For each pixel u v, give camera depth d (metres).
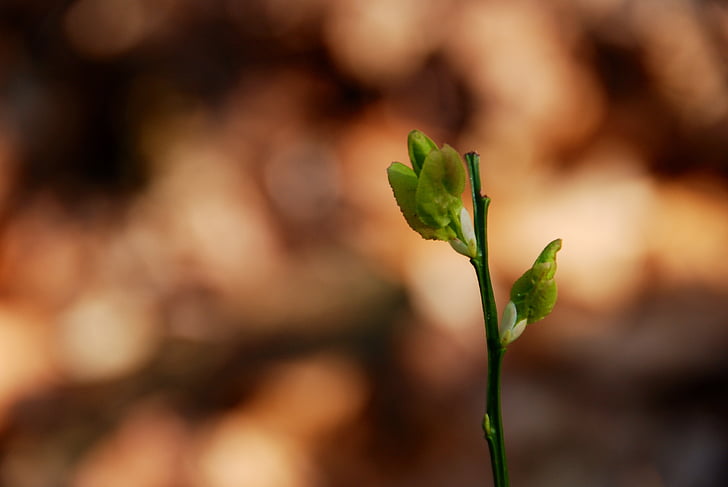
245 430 0.65
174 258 0.88
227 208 0.91
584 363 0.67
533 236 0.83
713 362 0.64
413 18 0.97
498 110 0.93
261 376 0.69
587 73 0.94
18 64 1.04
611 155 0.91
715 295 0.72
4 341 0.82
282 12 1.01
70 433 0.69
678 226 0.83
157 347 0.77
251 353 0.71
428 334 0.71
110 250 0.90
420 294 0.76
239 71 1.02
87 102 1.01
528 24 0.95
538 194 0.89
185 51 1.02
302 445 0.64
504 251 0.83
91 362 0.77
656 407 0.63
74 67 1.03
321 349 0.70
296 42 1.01
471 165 0.30
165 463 0.64
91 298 0.86
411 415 0.65
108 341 0.79
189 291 0.85
